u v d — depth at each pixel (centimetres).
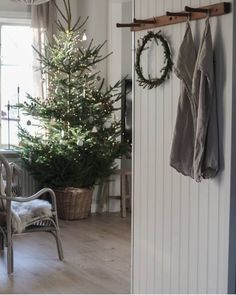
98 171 645
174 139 305
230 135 281
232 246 285
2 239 490
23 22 688
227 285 287
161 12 338
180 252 326
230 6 280
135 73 364
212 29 291
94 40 667
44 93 669
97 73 643
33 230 449
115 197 681
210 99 285
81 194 633
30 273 430
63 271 436
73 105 624
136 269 371
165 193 338
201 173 289
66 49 625
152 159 350
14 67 691
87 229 588
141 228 364
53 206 462
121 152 648
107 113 635
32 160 624
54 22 679
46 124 630
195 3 308
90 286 399
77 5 695
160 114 340
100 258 473
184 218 321
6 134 686
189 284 318
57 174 627
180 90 308
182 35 318
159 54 338
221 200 290
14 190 516
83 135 618
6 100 688
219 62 287
